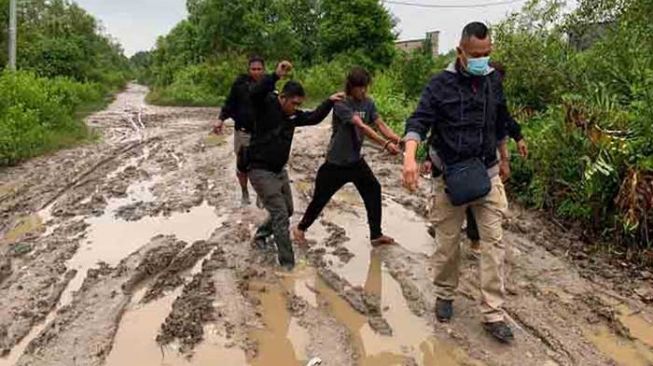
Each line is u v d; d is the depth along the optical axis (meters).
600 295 5.01
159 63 66.06
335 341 4.36
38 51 33.12
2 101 13.32
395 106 15.09
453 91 4.09
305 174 10.08
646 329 4.47
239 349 4.24
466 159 4.14
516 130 4.73
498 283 4.24
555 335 4.36
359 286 5.29
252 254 6.00
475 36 3.94
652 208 5.56
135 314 4.75
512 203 7.50
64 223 7.11
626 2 8.96
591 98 7.09
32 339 4.35
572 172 6.60
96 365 4.01
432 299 5.01
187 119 21.38
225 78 32.84
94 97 30.33
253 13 38.25
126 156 12.03
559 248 6.05
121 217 7.37
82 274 5.51
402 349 4.27
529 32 9.84
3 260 5.81
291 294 5.13
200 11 39.97
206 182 9.39
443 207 4.34
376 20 35.53
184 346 4.26
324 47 36.94
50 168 10.54
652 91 6.35
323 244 6.35
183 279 5.41
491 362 4.05
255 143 5.56
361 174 5.99
